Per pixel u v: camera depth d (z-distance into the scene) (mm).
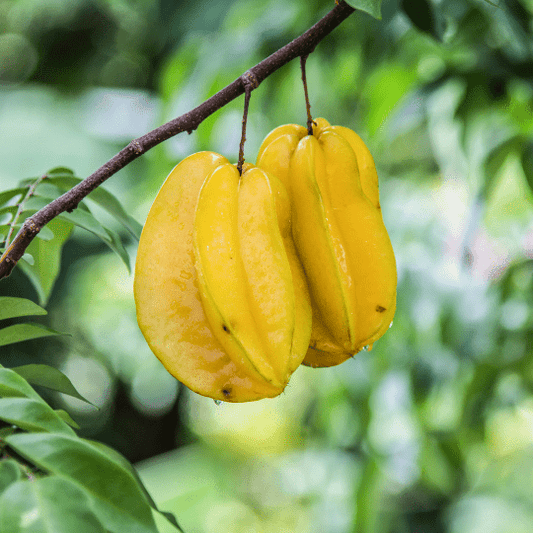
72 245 2529
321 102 1429
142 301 710
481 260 1344
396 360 1396
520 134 987
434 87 1027
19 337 732
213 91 1239
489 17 943
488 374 1160
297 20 1176
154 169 1380
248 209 706
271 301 699
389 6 896
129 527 641
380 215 730
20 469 649
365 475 1521
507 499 2016
